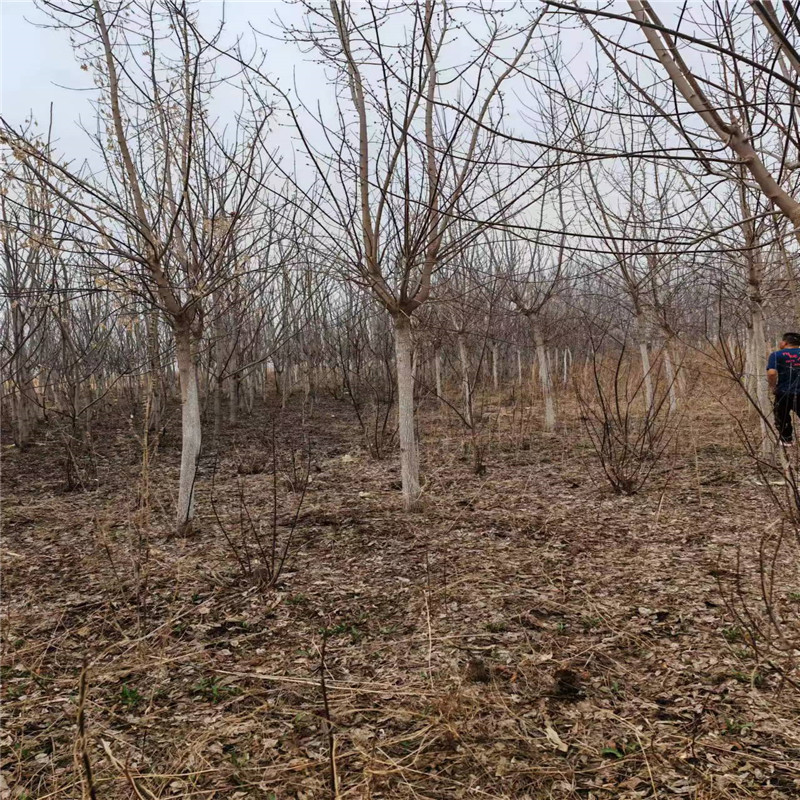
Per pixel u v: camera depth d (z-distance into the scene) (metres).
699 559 4.73
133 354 11.06
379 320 12.91
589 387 12.13
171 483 8.45
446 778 2.55
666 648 3.45
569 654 3.45
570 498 6.78
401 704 3.06
